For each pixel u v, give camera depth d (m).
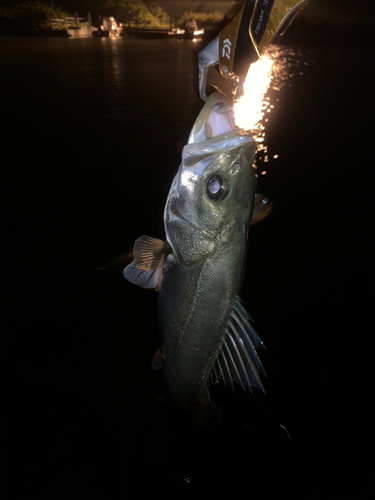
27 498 0.49
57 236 1.12
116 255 1.03
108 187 1.49
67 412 0.59
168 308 0.39
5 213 1.26
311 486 0.51
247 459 0.54
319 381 0.67
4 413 0.59
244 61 0.28
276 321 0.82
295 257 1.05
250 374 0.37
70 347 0.72
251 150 0.36
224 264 0.36
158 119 2.39
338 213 1.28
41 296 0.86
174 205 0.37
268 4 0.27
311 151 1.78
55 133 2.15
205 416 0.43
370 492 0.50
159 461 0.53
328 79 3.33
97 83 3.44
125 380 0.65
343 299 0.89
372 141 1.92
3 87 3.24
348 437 0.58
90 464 0.53
